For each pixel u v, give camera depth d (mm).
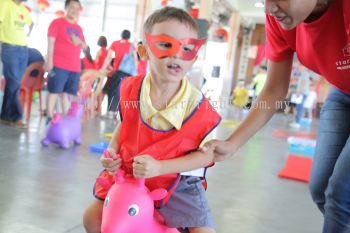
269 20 1280
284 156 3934
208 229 1145
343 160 1136
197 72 5812
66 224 1713
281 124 7262
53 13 10086
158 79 1096
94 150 3152
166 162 1038
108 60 4703
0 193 1970
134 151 1117
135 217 980
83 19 9156
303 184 2889
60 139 3113
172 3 7215
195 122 1104
